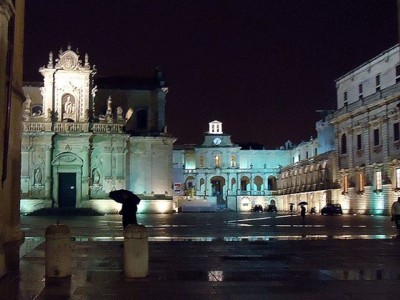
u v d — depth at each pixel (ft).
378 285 36.50
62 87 217.36
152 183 230.07
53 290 34.73
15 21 69.00
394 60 199.82
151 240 76.07
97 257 52.95
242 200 402.93
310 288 35.40
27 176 212.23
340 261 49.67
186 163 414.21
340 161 242.99
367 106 209.15
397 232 92.58
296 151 394.52
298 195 330.34
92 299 31.91
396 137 190.39
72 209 205.87
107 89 242.17
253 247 63.98
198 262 48.96
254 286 36.22
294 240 74.90
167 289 35.12
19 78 70.90
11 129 67.05
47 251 39.93
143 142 231.09
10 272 42.70
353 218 175.94
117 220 156.97
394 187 190.70
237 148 412.36
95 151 220.43
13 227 71.26
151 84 247.70
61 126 214.90
